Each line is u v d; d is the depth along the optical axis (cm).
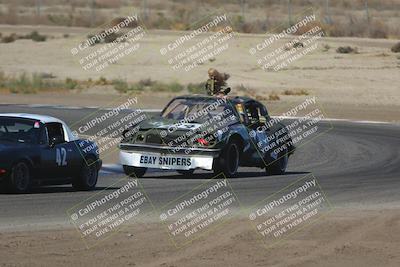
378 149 5309
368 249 2292
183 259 2114
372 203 3139
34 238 2270
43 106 7456
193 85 8962
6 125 3123
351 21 14950
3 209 2681
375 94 8881
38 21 15750
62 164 3167
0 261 1997
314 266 2102
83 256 2098
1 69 10306
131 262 2061
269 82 9519
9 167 2955
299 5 19850
